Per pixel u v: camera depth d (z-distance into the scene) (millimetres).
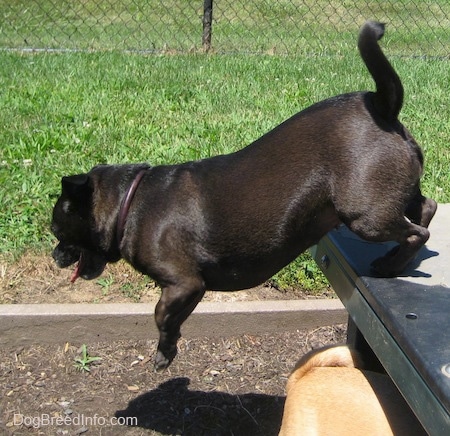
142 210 1720
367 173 1592
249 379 2100
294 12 6359
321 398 1556
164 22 5953
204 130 3104
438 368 1365
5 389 2037
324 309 2232
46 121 3174
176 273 1691
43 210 2498
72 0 6398
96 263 1844
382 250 1737
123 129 3094
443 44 5547
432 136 3166
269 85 3908
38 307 2174
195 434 1958
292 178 1640
